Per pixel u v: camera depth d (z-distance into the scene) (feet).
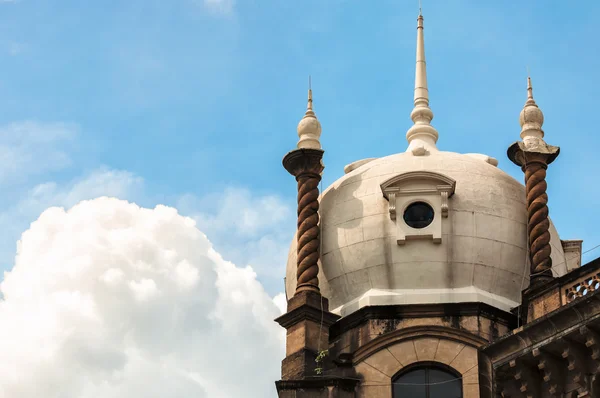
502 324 180.24
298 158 188.34
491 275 183.21
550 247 181.37
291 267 192.85
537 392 161.27
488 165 193.06
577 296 166.40
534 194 182.80
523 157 185.26
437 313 180.14
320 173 189.88
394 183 185.06
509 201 187.21
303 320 180.65
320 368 178.19
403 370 178.50
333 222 188.14
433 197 184.55
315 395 175.94
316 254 184.85
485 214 185.06
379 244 184.14
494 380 164.35
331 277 186.19
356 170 193.16
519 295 183.73
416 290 182.19
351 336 181.27
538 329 159.43
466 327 179.11
